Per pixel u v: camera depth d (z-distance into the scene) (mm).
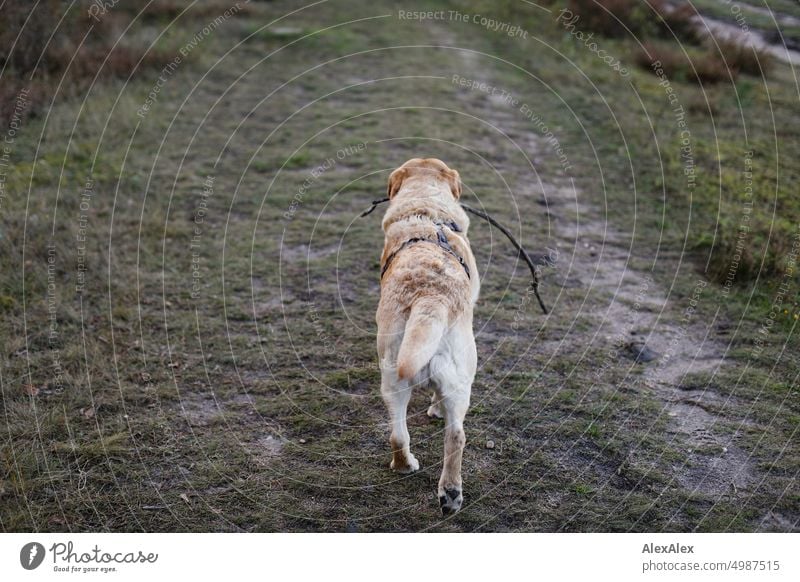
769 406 4543
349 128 9602
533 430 4422
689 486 3967
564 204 7676
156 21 13195
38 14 10289
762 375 4852
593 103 10289
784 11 13484
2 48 9773
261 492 3977
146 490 3977
